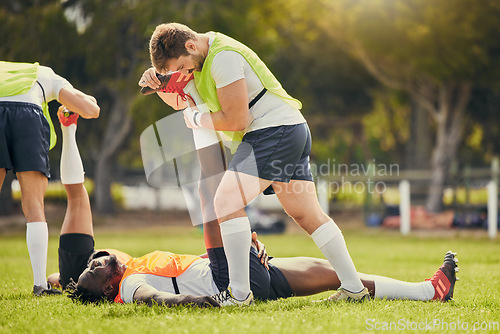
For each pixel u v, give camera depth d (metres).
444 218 68.38
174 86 14.35
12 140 15.69
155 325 10.83
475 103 86.38
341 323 11.09
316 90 97.06
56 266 25.31
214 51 13.57
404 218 63.44
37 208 16.14
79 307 13.10
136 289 13.16
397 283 14.38
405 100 87.75
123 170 106.56
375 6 62.31
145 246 42.03
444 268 14.59
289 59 89.44
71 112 16.62
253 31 68.81
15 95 15.78
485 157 113.62
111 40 70.75
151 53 13.70
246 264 13.32
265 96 13.74
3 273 22.38
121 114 82.38
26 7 72.25
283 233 65.88
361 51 70.56
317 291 14.55
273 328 10.47
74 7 71.25
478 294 15.87
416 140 83.12
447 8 61.03
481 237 58.22
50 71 16.75
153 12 66.75
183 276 13.72
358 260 31.12
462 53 62.44
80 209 16.25
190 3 68.12
